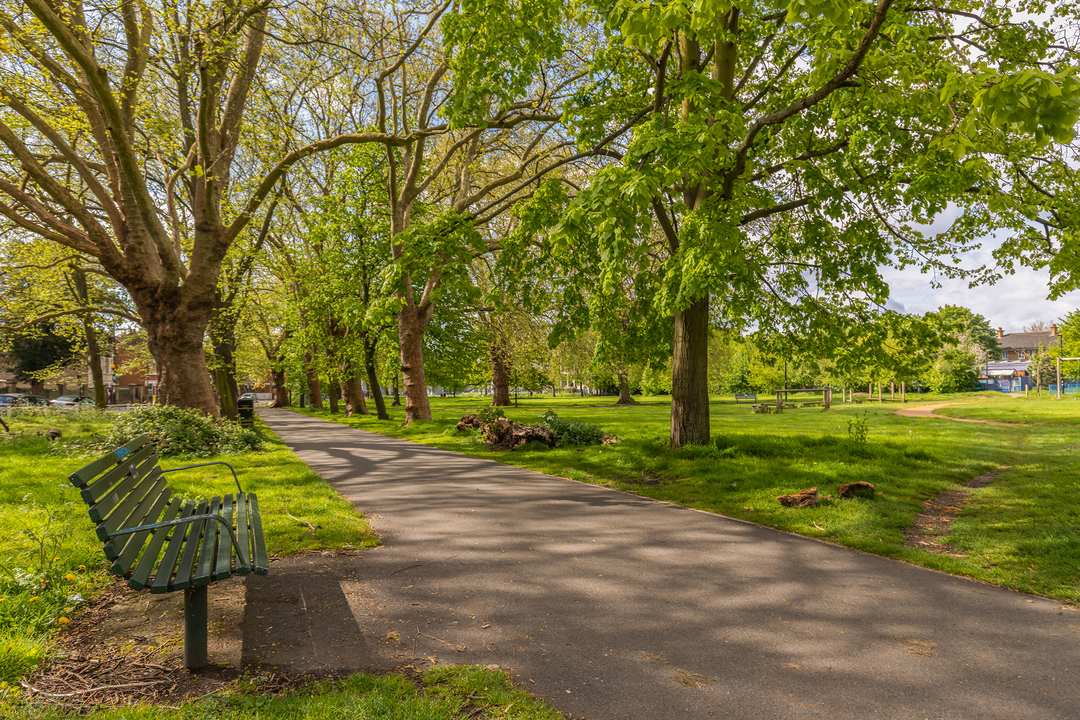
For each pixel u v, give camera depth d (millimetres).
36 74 12312
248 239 19547
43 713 2666
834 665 3340
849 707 2893
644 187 6453
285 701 2793
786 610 4160
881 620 3996
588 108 11594
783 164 10867
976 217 10867
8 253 18969
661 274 11805
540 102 12516
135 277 13266
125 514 3832
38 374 37906
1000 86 3219
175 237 15391
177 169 15227
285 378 52875
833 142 10469
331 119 22562
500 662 3334
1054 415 21500
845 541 5918
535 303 12820
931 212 9422
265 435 18203
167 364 13492
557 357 32281
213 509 4840
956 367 52750
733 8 9789
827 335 12281
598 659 3389
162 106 17047
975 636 3744
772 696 2996
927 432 16141
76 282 24531
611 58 12000
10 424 19188
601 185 6945
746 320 12375
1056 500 7285
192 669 3195
